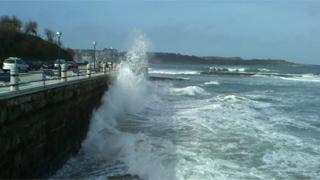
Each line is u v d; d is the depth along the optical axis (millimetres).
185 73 96375
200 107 25703
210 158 12977
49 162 11992
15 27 76188
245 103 28766
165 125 18875
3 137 8703
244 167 12203
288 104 29312
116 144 15281
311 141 15859
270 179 11227
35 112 11008
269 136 16516
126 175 11812
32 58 62531
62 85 14109
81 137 16656
